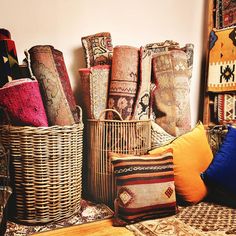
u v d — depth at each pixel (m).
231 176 1.70
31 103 1.43
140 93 1.76
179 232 1.38
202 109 2.45
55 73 1.58
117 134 1.70
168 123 1.96
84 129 1.92
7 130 1.42
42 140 1.43
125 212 1.47
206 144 1.89
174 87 1.99
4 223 1.35
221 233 1.38
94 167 1.77
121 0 2.01
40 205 1.47
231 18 2.13
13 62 1.52
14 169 1.45
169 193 1.55
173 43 2.09
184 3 2.27
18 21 1.73
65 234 1.39
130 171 1.50
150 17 2.14
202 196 1.78
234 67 2.08
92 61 1.83
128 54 1.73
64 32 1.86
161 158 1.61
